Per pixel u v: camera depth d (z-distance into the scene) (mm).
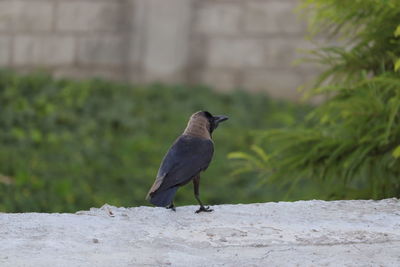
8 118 18531
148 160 17359
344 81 10047
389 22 9523
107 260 6191
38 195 14305
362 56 9930
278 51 23156
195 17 23391
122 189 15578
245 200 15609
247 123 20203
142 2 23281
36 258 6168
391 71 9523
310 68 22953
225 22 23344
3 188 14281
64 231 6777
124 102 20828
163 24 23203
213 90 23219
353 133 9492
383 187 9703
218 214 7457
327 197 9977
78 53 23672
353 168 9562
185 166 7191
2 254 6227
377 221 7375
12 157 16188
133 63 23391
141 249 6465
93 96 21109
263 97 22562
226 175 16844
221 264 6184
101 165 16625
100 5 23547
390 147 9531
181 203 15266
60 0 23672
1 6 23875
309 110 21469
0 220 6973
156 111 20656
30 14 23812
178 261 6227
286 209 7695
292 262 6262
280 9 23125
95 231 6828
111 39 23516
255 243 6680
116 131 19156
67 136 18125
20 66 23875
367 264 6242
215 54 23328
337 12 9844
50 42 23750
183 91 22281
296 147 9781
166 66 23219
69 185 14742
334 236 6902
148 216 7316
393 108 8820
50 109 19422
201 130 7551
